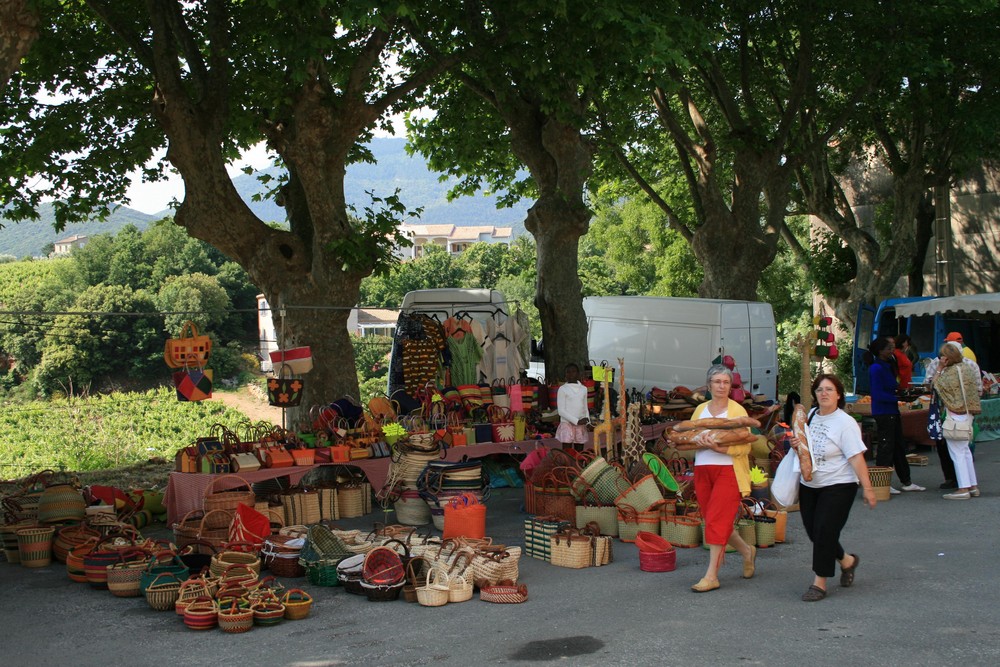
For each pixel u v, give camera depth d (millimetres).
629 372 17172
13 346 64812
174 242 76312
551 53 13852
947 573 7504
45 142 15555
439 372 14305
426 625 6555
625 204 38688
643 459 9680
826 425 6801
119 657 5996
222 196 12555
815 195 26625
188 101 12344
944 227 26469
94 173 16734
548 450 10852
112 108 15992
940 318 21250
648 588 7371
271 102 14695
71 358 62375
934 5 19078
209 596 6902
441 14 14836
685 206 28141
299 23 11688
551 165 16078
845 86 20875
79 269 74125
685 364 16469
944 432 11031
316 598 7441
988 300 18234
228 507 8930
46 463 37750
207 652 6070
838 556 7098
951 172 25891
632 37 12688
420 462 10430
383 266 12984
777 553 8562
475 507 8750
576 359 16047
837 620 6281
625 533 9172
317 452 10727
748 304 16844
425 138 20281
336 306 12188
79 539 8711
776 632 6047
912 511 10297
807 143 24297
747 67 20703
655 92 21188
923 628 6039
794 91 20219
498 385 14008
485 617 6719
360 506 10945
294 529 8852
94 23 15992
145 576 7352
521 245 69938
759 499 9570
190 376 9805
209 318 69062
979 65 22281
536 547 8688
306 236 13445
